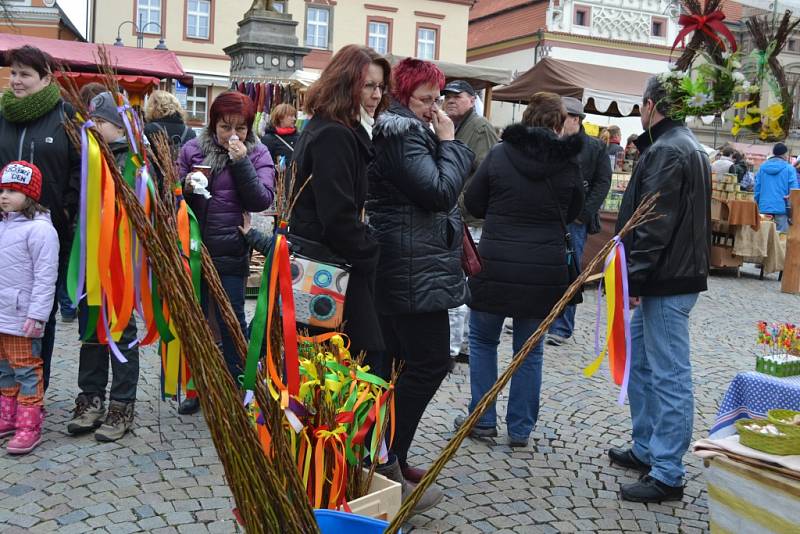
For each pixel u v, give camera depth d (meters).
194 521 3.22
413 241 3.23
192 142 4.32
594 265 1.94
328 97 3.04
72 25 29.77
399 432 3.38
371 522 2.06
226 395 1.58
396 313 3.25
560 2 34.12
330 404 2.54
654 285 3.61
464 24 33.09
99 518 3.20
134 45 27.83
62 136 4.05
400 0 31.92
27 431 3.83
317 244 3.10
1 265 3.74
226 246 4.22
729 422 3.43
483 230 4.20
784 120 2.68
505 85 12.45
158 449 3.93
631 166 12.03
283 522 1.71
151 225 1.53
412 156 3.11
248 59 12.98
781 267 11.77
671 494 3.65
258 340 1.77
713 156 15.30
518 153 4.02
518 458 4.11
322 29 30.95
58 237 4.09
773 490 2.80
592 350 6.51
